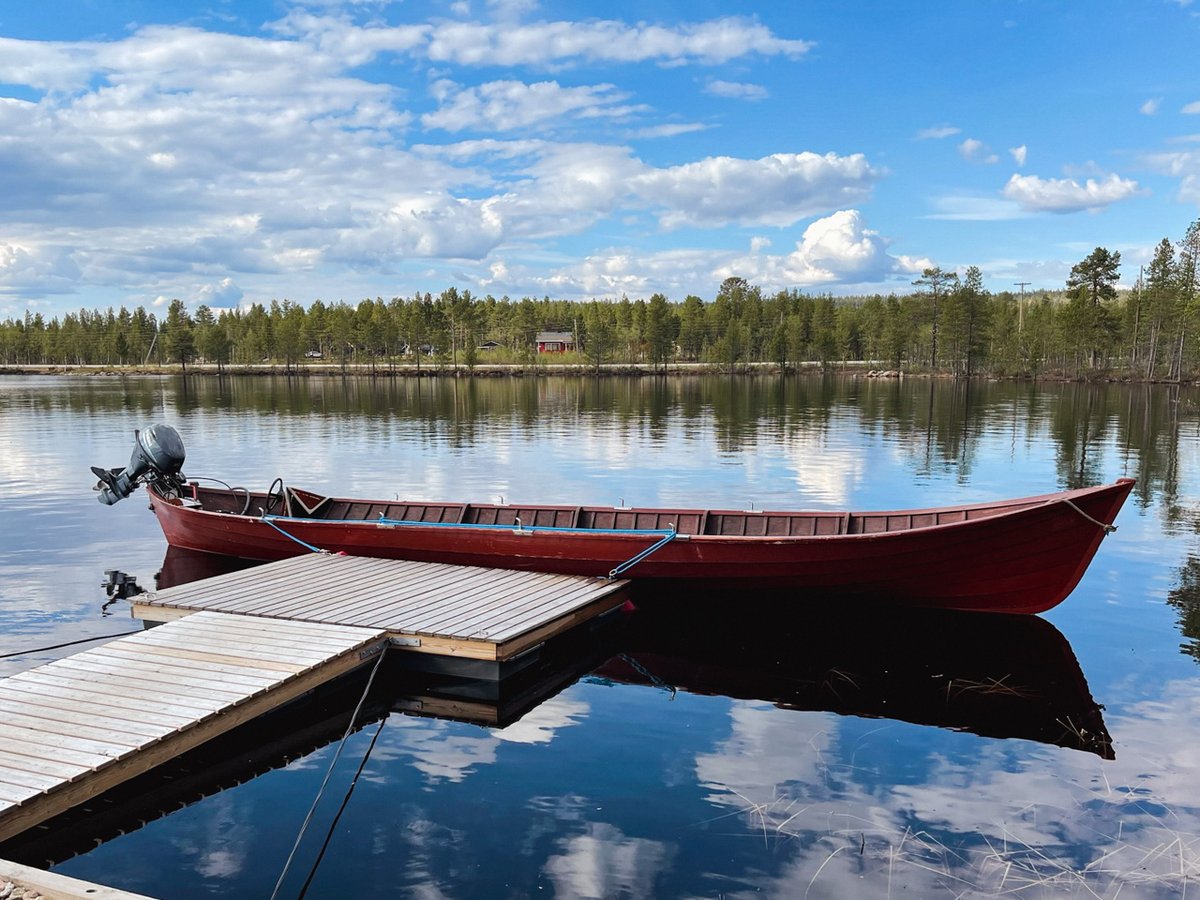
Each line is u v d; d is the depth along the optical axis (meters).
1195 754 7.83
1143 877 5.81
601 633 11.91
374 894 5.67
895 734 8.31
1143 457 27.77
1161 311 80.00
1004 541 11.23
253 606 10.81
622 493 21.88
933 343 104.44
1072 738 8.20
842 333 118.81
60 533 18.05
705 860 6.06
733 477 24.34
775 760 7.75
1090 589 13.29
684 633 11.90
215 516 15.29
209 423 41.75
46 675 8.41
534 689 9.67
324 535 14.34
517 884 5.76
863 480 23.70
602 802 6.95
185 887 5.80
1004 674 10.02
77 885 4.84
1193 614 12.10
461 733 8.41
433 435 36.06
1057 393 66.62
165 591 11.65
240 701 7.75
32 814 6.03
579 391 73.06
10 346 150.38
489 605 10.88
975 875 5.85
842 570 11.93
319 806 6.93
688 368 122.44
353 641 9.37
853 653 10.95
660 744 8.11
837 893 5.65
